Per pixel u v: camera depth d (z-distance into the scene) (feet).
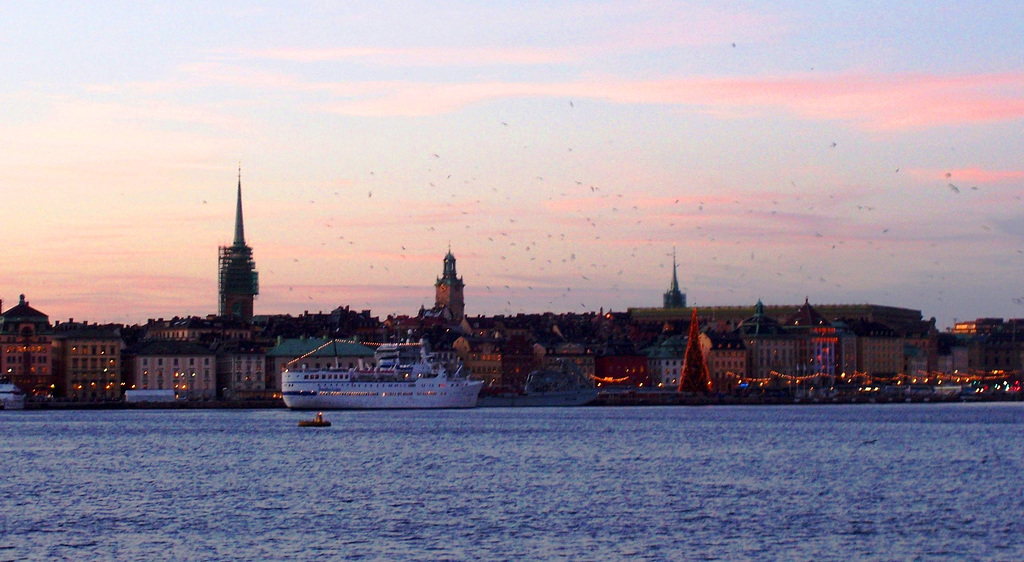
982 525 583.99
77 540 554.87
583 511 622.95
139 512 624.18
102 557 522.88
